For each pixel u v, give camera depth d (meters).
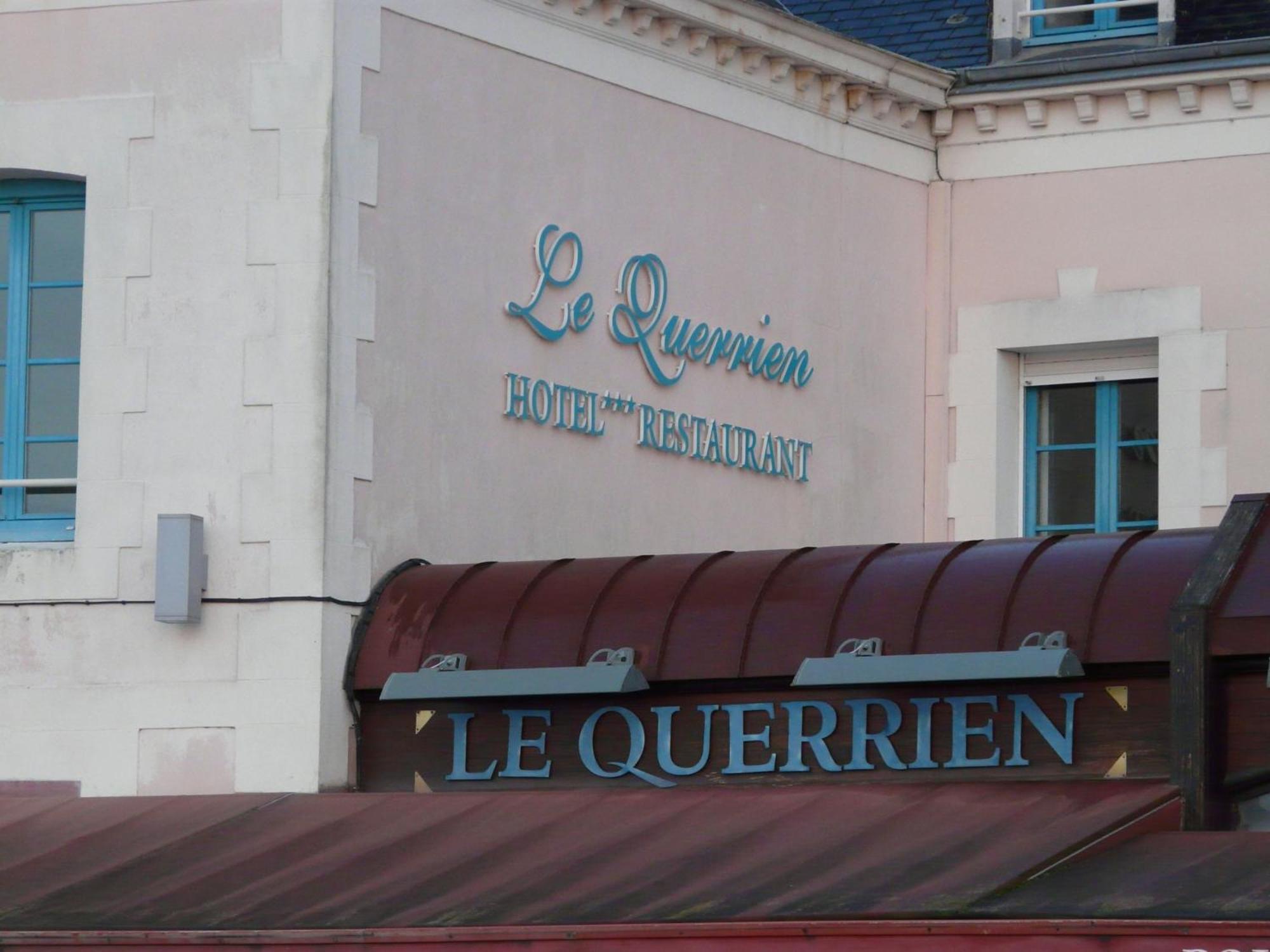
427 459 24.25
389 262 23.98
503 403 25.09
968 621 21.67
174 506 23.47
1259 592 20.33
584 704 22.61
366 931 19.14
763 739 22.02
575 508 25.81
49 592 23.70
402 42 24.28
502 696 22.47
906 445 30.38
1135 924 16.91
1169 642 20.28
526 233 25.48
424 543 24.17
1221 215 29.47
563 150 25.97
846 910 17.91
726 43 27.83
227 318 23.53
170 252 23.77
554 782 22.56
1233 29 29.92
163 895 20.50
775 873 18.98
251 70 23.72
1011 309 30.38
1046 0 31.42
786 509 28.52
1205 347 29.33
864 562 22.83
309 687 22.94
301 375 23.25
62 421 24.38
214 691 23.17
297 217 23.44
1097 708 20.88
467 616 23.25
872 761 21.61
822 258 29.30
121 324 23.81
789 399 28.69
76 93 24.19
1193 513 29.19
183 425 23.55
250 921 19.69
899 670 21.28
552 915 18.78
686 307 27.33
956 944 17.44
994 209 30.66
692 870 19.34
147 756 23.30
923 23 31.78
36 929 20.09
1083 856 18.64
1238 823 20.36
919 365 30.69
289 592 23.08
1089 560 21.81
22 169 24.25
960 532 30.31
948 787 20.53
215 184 23.70
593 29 26.41
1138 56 29.61
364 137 23.81
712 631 22.48
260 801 22.55
